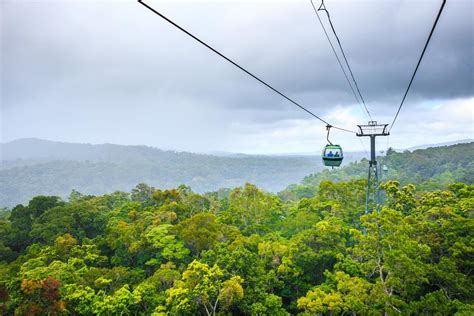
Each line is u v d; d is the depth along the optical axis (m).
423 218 34.44
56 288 23.38
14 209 49.91
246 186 51.16
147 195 65.56
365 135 33.84
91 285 29.08
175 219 44.06
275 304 27.25
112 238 40.50
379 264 27.45
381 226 28.08
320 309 24.94
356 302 24.09
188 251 34.38
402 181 116.06
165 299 26.92
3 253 41.59
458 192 41.00
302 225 41.47
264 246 33.69
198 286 25.41
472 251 26.81
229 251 31.91
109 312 25.12
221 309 27.03
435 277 26.98
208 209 52.72
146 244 36.84
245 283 29.45
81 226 47.81
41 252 35.28
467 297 25.55
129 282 31.78
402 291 25.77
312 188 102.12
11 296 23.98
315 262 33.25
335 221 39.22
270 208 50.69
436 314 22.38
